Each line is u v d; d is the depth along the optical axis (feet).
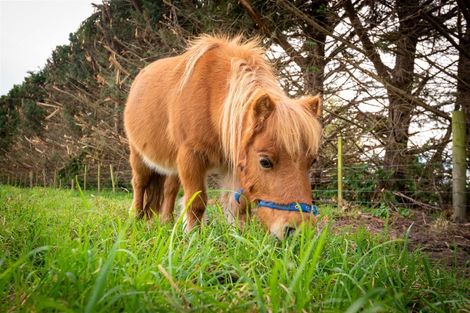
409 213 20.63
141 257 6.89
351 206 22.34
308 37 22.00
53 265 5.53
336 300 4.81
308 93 24.30
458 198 18.74
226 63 11.78
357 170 25.23
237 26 25.38
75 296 4.55
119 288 4.64
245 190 9.78
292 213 8.35
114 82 33.58
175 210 17.21
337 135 26.53
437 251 11.95
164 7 38.11
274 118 9.01
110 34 44.68
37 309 4.01
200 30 28.30
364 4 21.67
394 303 5.32
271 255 6.44
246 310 4.68
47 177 62.64
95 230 9.56
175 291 5.07
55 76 55.88
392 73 23.44
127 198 32.78
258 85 10.48
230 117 10.36
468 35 20.84
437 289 6.40
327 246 8.40
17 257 7.51
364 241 9.88
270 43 23.80
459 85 20.83
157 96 13.60
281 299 4.93
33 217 11.08
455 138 18.90
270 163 8.91
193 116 11.57
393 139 23.50
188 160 11.62
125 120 16.17
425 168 22.70
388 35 20.39
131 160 15.93
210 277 6.34
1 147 87.45
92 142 41.32
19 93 86.89
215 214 13.25
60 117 52.60
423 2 20.59
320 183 27.17
